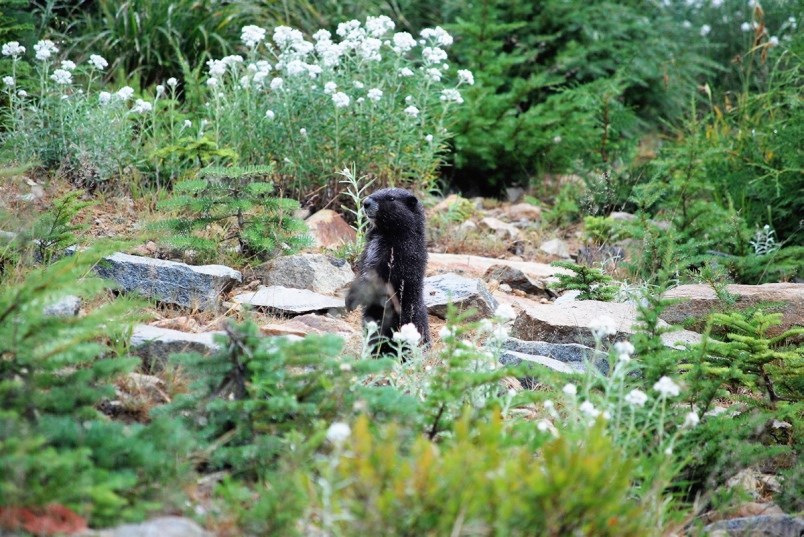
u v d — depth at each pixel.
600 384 7.08
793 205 14.26
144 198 11.82
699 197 15.42
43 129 12.01
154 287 9.09
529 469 5.07
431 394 6.51
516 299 11.35
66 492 4.84
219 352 6.23
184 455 5.74
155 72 15.39
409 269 9.29
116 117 12.35
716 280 11.65
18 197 10.18
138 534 4.88
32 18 14.55
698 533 6.21
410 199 9.40
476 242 13.58
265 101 12.94
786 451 7.46
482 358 6.58
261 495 5.43
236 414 6.02
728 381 8.55
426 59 14.55
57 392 5.68
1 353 5.70
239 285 10.07
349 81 12.99
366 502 4.82
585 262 12.61
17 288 6.59
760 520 6.53
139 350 7.31
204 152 11.82
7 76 12.17
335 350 6.18
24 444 4.80
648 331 8.13
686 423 6.27
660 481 6.04
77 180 11.95
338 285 10.55
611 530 5.13
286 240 10.71
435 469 4.84
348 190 12.53
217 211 10.70
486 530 4.82
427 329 9.52
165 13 15.38
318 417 6.11
